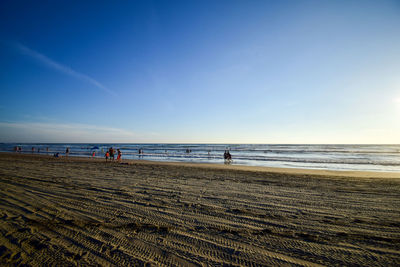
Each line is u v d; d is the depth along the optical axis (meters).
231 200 5.05
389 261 2.31
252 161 23.28
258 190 6.30
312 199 5.21
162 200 4.98
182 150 52.72
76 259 2.33
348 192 6.11
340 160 24.55
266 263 2.29
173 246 2.67
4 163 13.66
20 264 2.21
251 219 3.72
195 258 2.38
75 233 3.02
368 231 3.18
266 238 2.92
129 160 22.75
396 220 3.69
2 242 2.71
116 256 2.40
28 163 13.95
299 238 2.92
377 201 5.05
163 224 3.44
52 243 2.70
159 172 10.59
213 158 28.16
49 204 4.46
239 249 2.60
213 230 3.21
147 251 2.53
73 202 4.66
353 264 2.26
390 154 36.00
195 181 7.87
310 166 18.31
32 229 3.14
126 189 6.16
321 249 2.60
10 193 5.36
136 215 3.87
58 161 16.73
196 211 4.16
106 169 11.39
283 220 3.67
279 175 10.18
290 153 39.81
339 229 3.27
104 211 4.07
